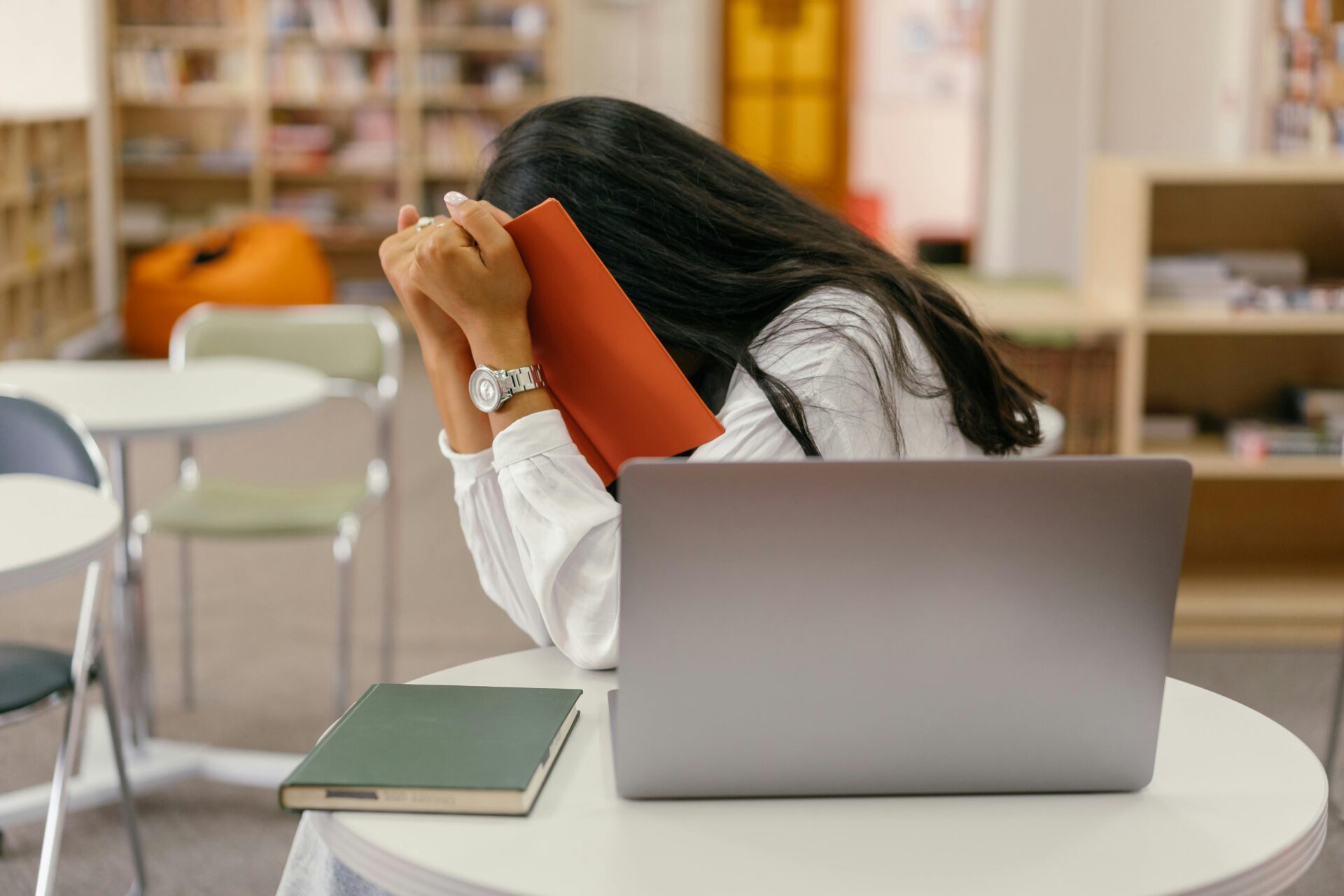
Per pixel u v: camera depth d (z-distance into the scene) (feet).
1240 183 11.44
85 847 7.63
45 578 5.12
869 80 35.88
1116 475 2.85
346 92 27.50
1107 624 2.97
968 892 2.79
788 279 4.22
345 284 28.86
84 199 25.72
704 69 28.76
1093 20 22.06
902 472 2.82
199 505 9.70
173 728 9.39
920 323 4.22
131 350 25.75
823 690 2.99
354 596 12.46
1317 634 11.06
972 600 2.92
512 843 2.96
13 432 7.16
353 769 3.14
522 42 27.68
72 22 25.76
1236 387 11.87
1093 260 11.96
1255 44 19.72
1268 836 3.02
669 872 2.85
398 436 18.79
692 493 2.81
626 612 2.90
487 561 4.16
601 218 4.34
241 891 7.18
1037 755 3.10
